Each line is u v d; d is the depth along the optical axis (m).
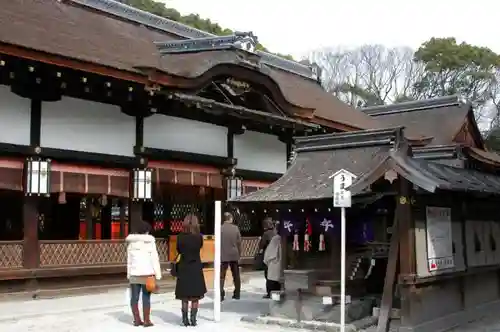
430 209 9.16
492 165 14.52
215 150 17.62
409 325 8.54
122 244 14.55
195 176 16.75
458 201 10.23
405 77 68.00
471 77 62.34
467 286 10.70
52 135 13.31
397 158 8.29
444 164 12.08
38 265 12.80
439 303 9.55
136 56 15.64
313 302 9.50
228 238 12.83
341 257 8.65
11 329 9.23
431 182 7.88
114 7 19.91
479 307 10.98
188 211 17.97
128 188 14.90
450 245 9.71
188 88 15.16
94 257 13.91
